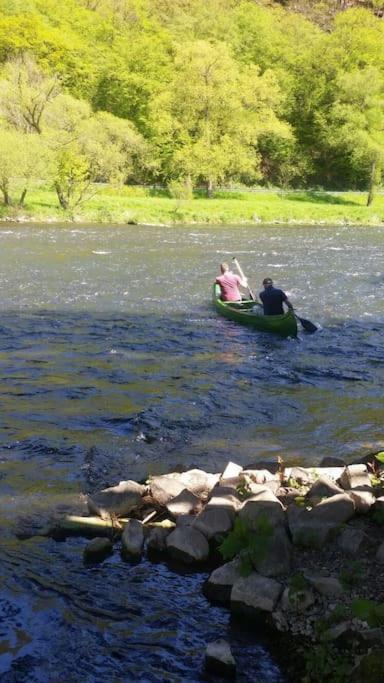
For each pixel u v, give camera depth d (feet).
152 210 161.27
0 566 17.84
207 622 15.69
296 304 59.26
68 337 45.55
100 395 33.24
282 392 34.24
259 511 17.89
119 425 29.12
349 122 228.22
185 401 32.55
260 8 371.97
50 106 165.99
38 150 145.69
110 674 14.07
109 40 282.97
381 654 12.71
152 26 314.14
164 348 43.04
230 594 16.30
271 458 25.64
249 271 79.46
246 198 213.05
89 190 164.45
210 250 99.76
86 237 113.50
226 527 18.61
